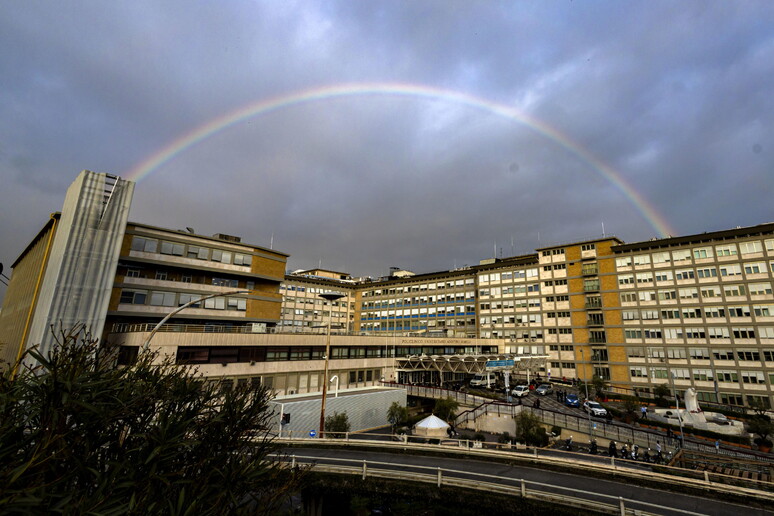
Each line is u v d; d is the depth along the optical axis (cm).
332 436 2922
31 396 607
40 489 499
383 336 5581
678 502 1327
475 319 8925
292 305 10006
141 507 612
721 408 5241
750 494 1320
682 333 6275
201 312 4206
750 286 5838
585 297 7425
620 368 6750
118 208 3178
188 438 823
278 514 890
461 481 1452
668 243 6644
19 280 4834
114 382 730
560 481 1543
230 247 4566
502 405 3666
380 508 1747
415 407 4719
